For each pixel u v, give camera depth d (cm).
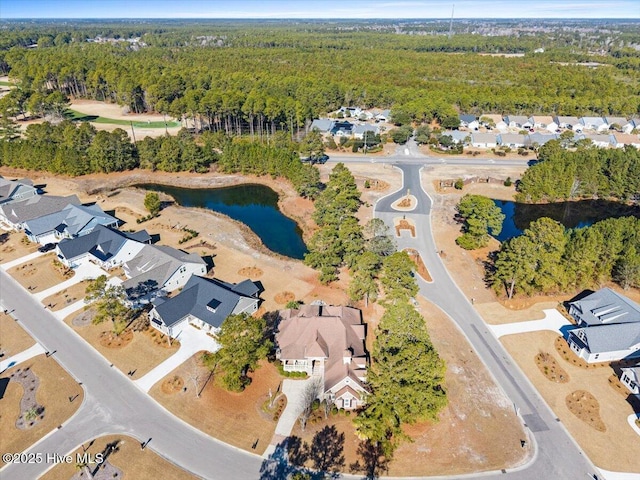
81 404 4819
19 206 8688
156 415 4700
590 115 17188
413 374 4366
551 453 4328
